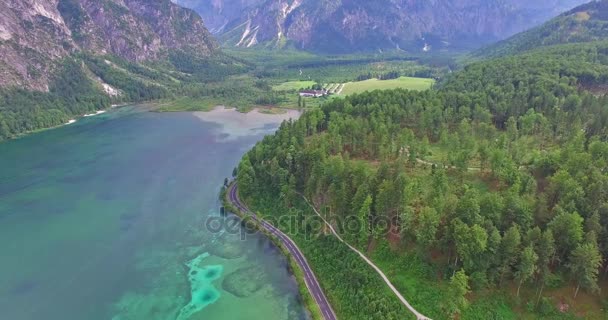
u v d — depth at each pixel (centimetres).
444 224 11156
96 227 16050
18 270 13425
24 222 16462
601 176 11125
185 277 13062
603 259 9719
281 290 12425
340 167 14675
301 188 16512
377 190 13062
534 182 12381
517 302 9938
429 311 10306
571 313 9562
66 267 13600
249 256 14112
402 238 11988
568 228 9750
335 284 11988
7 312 11631
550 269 10212
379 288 11175
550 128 18112
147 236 15388
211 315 11456
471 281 10331
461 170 14600
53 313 11606
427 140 17362
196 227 15925
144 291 12450
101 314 11562
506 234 9875
